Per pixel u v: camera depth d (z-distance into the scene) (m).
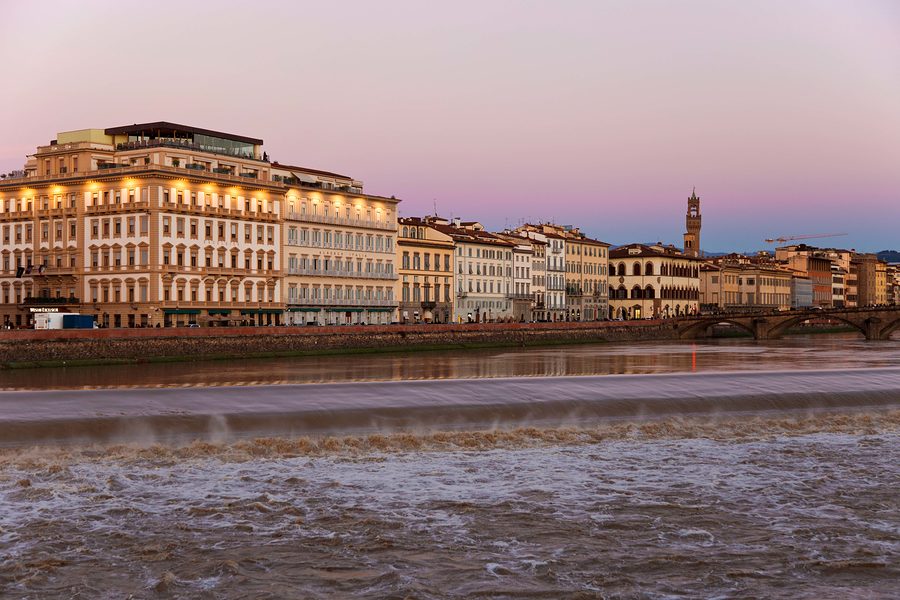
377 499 40.06
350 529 36.06
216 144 163.38
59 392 56.84
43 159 158.12
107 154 155.75
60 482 41.91
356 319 182.75
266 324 164.25
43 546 33.97
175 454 47.06
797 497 41.38
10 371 106.75
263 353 136.75
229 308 156.88
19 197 159.62
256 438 49.75
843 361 124.12
